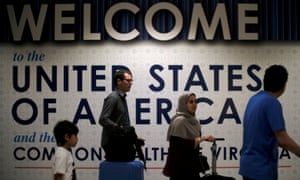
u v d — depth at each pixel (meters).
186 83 6.39
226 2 6.39
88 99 6.41
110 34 6.39
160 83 6.39
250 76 6.39
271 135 3.44
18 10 6.45
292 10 6.40
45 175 6.42
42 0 6.44
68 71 6.43
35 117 6.44
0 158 6.45
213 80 6.39
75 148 6.40
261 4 6.39
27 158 6.43
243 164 3.51
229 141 6.38
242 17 6.37
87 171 6.39
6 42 6.46
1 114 6.45
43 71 6.45
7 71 6.47
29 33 6.46
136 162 5.02
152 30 6.37
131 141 5.01
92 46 6.43
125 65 6.41
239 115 6.38
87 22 6.40
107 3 6.41
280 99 6.41
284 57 6.39
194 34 6.36
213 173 4.75
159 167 6.38
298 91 6.38
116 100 5.12
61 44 6.45
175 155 4.59
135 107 6.40
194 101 4.78
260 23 6.39
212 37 6.36
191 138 4.68
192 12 6.37
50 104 6.43
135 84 6.40
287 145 3.33
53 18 6.44
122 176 4.93
